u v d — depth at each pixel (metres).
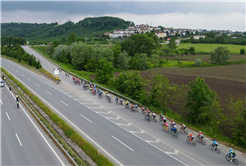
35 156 20.98
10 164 19.52
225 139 26.20
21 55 97.25
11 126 28.34
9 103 38.84
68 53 94.12
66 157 20.91
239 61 109.25
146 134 26.67
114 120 31.16
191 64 103.88
